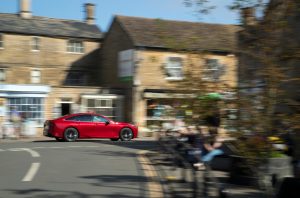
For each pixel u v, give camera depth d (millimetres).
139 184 9922
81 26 37625
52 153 16062
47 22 36594
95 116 23797
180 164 10445
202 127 6555
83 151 16938
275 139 5664
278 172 9117
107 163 13539
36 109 28766
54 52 35375
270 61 5773
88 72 36438
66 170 11984
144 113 29750
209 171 7809
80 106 29906
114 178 10758
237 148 5961
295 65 5879
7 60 33875
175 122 7672
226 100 5930
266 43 5953
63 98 29578
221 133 6500
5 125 26094
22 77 34344
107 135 23844
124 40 31438
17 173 11359
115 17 32719
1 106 27594
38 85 28672
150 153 16047
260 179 5984
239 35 6652
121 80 31719
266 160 5781
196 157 9141
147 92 29641
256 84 6023
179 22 30188
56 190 9133
